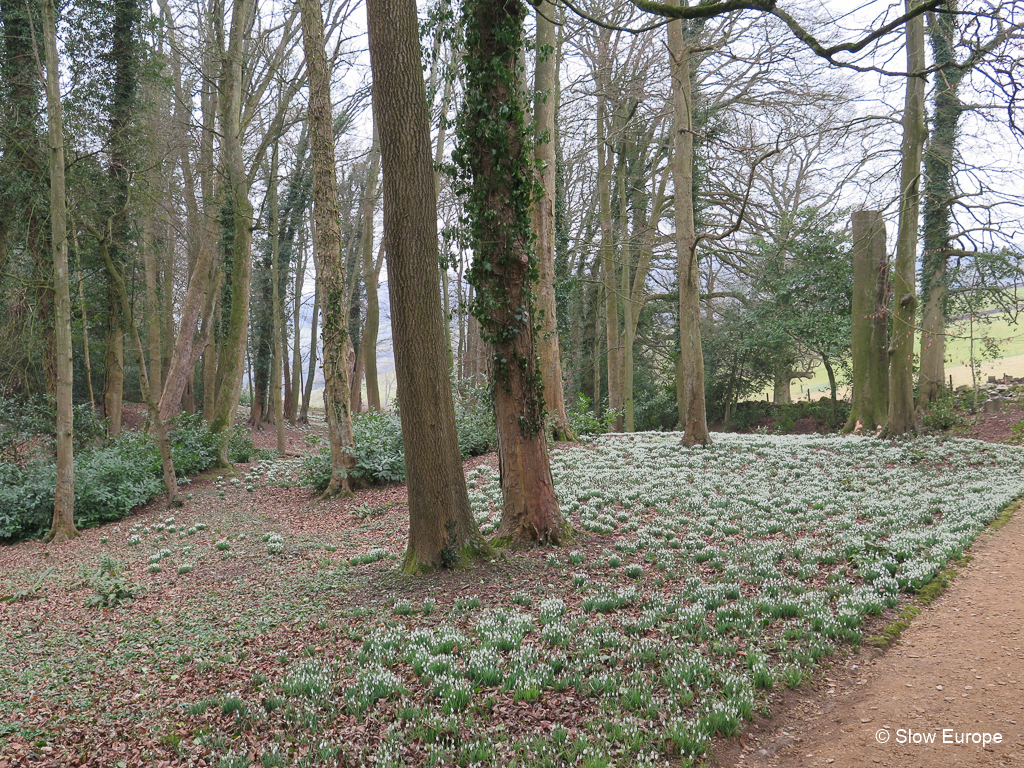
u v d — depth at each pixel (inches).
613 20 879.1
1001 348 1222.3
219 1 878.4
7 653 285.4
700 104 1000.2
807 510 452.4
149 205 759.7
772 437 852.6
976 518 397.1
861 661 220.7
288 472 816.9
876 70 275.7
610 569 339.0
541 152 745.6
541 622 265.0
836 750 171.9
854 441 754.2
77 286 757.9
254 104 951.6
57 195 541.6
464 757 169.3
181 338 869.8
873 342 837.2
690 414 766.5
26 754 192.4
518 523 389.7
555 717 189.3
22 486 633.0
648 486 549.3
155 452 781.3
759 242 1137.4
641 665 218.2
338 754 177.9
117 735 203.0
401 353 337.4
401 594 317.4
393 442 701.9
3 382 756.6
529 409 388.8
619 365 1186.6
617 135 1097.4
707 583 303.0
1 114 666.2
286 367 1742.1
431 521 346.0
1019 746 168.7
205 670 249.8
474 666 218.7
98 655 279.1
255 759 181.2
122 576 417.4
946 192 826.2
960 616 253.0
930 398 970.1
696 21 896.3
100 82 722.2
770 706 192.7
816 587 287.6
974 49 278.1
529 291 382.3
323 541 475.2
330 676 227.1
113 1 724.0
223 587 377.4
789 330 1173.1
